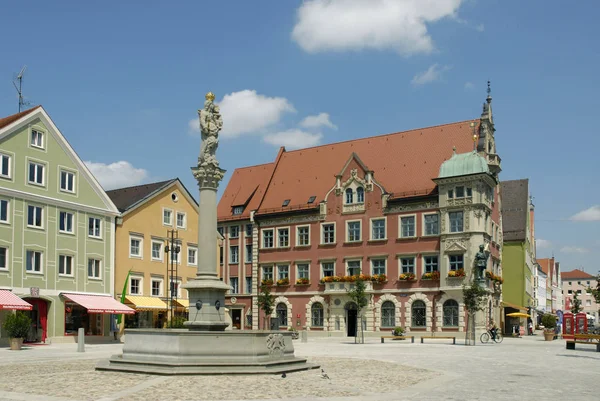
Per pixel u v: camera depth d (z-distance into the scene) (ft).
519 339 222.89
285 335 89.45
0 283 159.63
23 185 168.25
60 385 69.51
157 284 209.77
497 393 64.34
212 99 100.73
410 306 221.46
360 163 239.30
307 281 245.45
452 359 109.70
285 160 279.90
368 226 234.58
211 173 97.09
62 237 177.88
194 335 82.07
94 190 189.67
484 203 215.31
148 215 207.82
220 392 63.62
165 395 61.62
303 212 250.57
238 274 267.80
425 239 222.07
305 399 59.41
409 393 64.13
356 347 151.64
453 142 237.86
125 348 87.20
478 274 196.13
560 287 605.73
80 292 181.57
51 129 177.17
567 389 68.03
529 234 330.54
